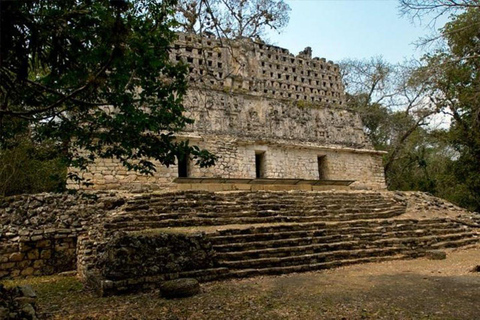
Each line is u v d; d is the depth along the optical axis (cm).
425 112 2259
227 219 1086
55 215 1030
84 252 873
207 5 855
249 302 579
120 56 491
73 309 582
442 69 1416
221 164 1803
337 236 1050
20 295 555
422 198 1694
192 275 741
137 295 658
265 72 2714
